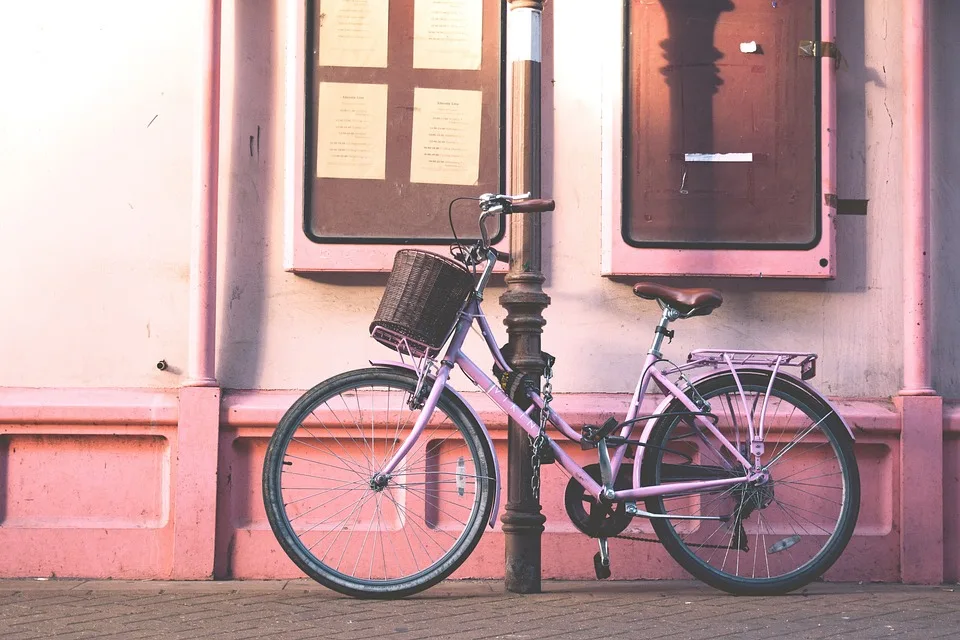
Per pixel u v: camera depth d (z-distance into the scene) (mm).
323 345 5082
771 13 5199
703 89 5176
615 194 5113
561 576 4977
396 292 4316
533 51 4676
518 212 4363
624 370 5141
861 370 5203
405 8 5117
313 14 5094
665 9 5188
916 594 4695
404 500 4918
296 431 4676
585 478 4508
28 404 4863
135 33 5094
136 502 4930
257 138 5109
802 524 5012
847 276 5227
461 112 5117
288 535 4355
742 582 4617
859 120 5266
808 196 5172
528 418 4516
